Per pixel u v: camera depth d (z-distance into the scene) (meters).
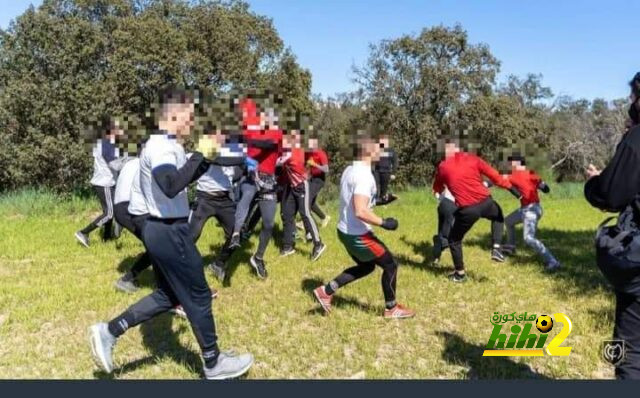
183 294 3.59
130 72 16.84
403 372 4.15
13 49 16.11
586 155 35.03
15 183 16.08
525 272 6.78
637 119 3.07
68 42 16.08
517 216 7.46
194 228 5.66
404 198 15.28
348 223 4.82
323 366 4.23
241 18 21.20
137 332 4.71
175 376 4.02
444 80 31.72
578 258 7.57
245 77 20.11
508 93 38.38
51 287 5.88
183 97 3.66
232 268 6.69
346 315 5.23
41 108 15.42
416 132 31.95
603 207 2.97
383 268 4.99
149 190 3.52
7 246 7.67
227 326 4.95
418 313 5.34
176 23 20.08
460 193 6.12
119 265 6.80
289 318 5.17
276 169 7.20
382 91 32.41
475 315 5.32
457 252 6.25
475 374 4.12
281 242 8.09
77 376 4.02
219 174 5.70
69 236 8.39
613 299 5.73
